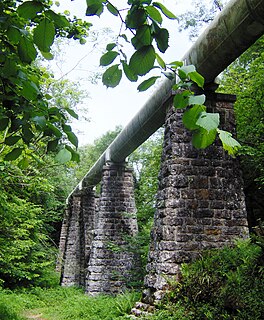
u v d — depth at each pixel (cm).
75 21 347
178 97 149
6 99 195
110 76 151
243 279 580
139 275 1305
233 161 783
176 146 758
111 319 898
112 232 1377
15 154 204
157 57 148
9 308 1112
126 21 144
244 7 555
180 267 701
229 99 802
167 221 723
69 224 2016
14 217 955
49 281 1864
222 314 552
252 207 1278
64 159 186
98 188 2414
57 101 289
